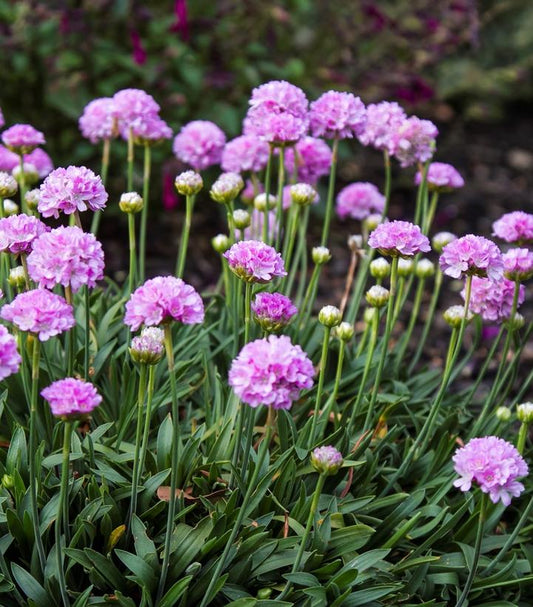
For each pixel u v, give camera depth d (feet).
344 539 7.41
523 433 7.84
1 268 9.05
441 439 8.70
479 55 23.18
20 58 14.90
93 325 9.55
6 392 7.99
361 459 8.17
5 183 8.20
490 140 22.61
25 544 7.23
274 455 8.09
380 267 8.75
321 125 9.10
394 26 17.81
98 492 7.37
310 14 17.78
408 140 9.33
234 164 10.23
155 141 9.80
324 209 17.88
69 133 16.10
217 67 16.10
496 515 8.25
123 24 15.79
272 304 6.82
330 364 9.56
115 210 16.76
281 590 7.27
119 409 8.77
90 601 6.82
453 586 7.84
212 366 9.25
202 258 16.75
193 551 7.10
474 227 18.74
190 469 7.78
